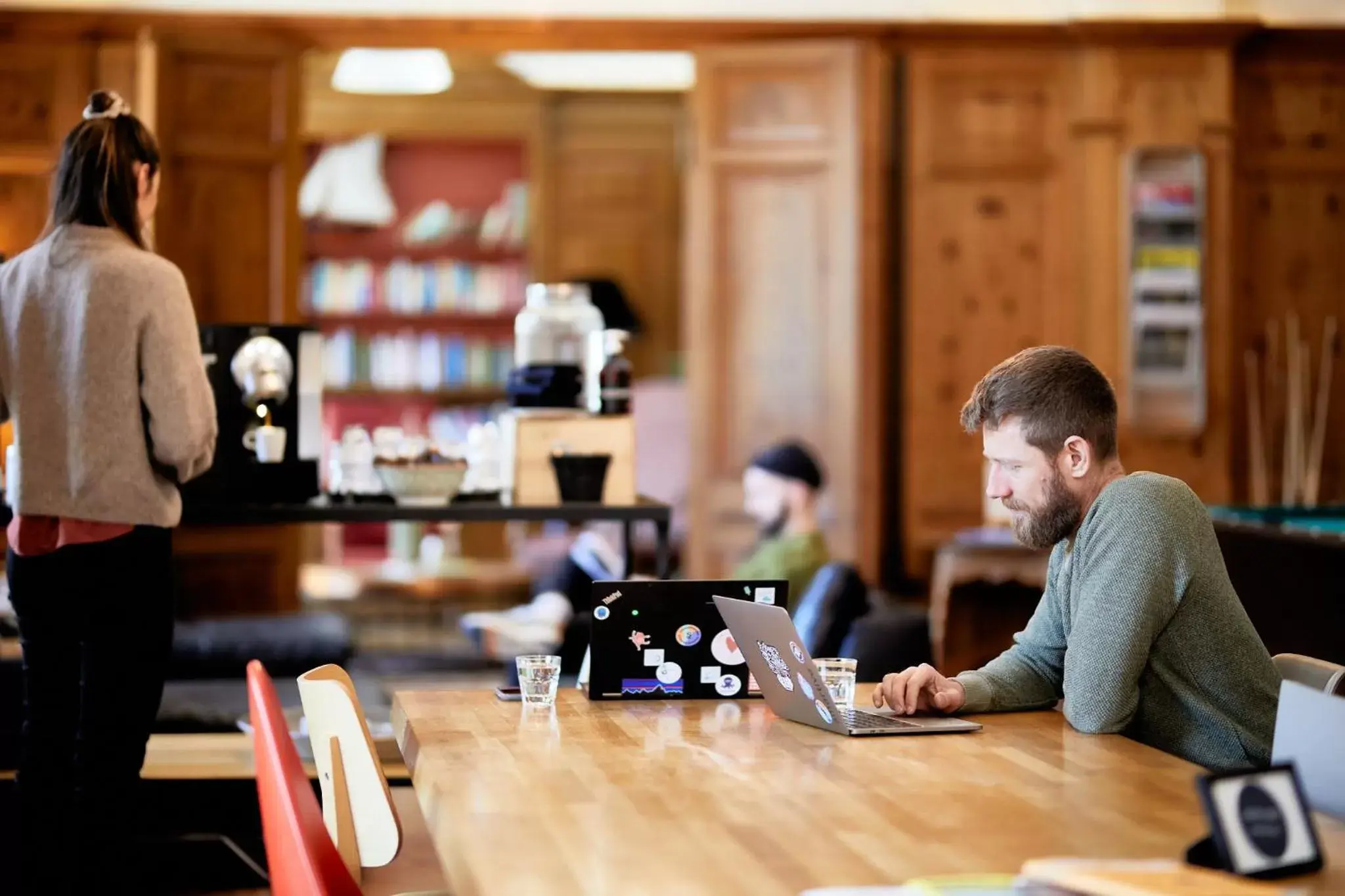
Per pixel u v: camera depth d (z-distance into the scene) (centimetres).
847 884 160
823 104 755
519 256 1145
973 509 770
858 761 223
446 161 1160
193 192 721
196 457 336
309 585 853
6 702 397
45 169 729
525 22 745
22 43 728
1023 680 272
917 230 770
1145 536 254
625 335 420
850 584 434
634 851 173
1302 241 788
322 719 240
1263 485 788
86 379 327
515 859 169
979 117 769
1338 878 162
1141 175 764
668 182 1123
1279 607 497
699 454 759
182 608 723
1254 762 252
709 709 266
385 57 930
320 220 1105
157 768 387
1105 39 761
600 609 273
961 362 772
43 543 331
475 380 1117
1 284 340
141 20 731
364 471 399
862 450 750
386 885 251
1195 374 762
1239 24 752
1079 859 170
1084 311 767
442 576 877
